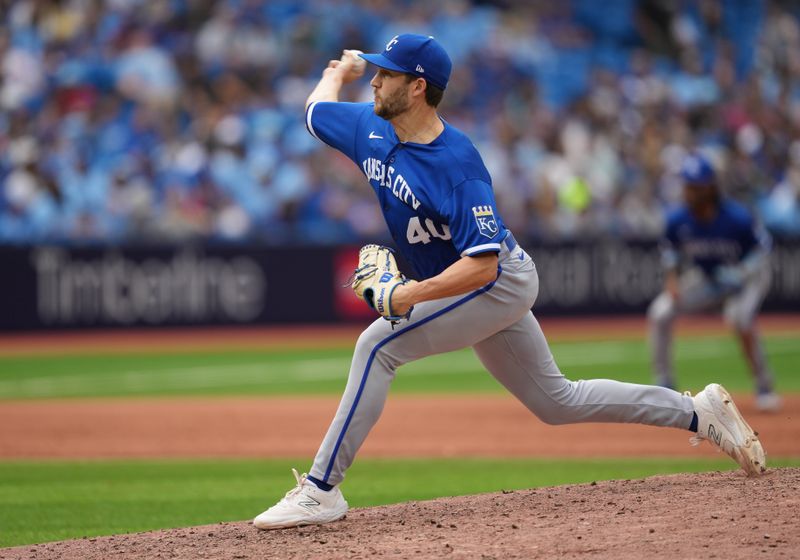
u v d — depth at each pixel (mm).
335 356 60469
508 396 45438
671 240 38562
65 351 63438
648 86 87000
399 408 42188
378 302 16062
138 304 68188
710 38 93000
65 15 77688
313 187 73688
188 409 42438
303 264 70625
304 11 81938
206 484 27578
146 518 23047
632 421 18500
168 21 78875
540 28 89438
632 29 91562
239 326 69688
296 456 32438
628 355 58031
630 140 82625
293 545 16219
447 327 16641
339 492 17656
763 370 38156
